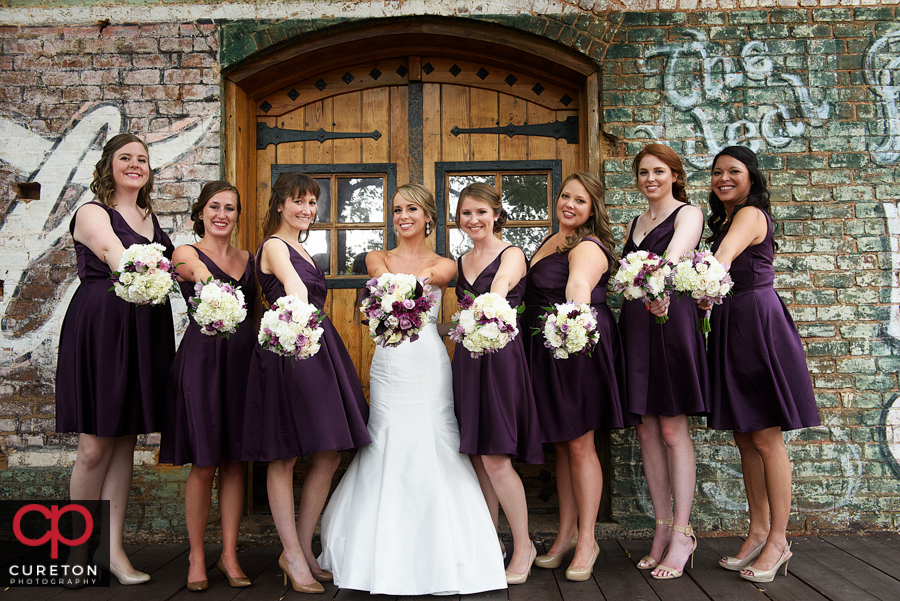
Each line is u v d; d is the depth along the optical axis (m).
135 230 2.56
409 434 2.51
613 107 3.39
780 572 2.56
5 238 3.35
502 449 2.40
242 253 2.72
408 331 2.26
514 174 3.66
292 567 2.40
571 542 2.69
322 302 2.57
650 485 2.67
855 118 3.37
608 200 3.36
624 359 2.63
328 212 3.67
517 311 2.24
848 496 3.19
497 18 3.43
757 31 3.41
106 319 2.43
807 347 3.27
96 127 3.41
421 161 3.65
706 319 2.39
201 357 2.41
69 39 3.44
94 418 2.43
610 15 3.43
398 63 3.68
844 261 3.30
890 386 3.24
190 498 2.41
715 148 3.37
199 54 3.43
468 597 2.32
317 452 2.34
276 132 3.68
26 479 3.24
